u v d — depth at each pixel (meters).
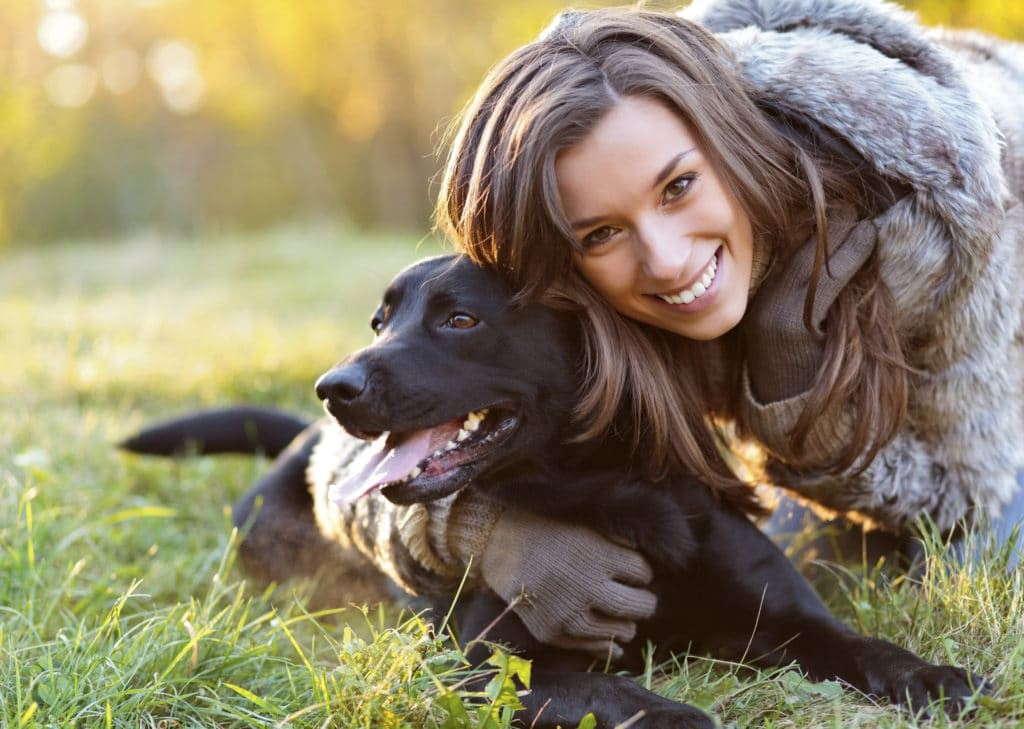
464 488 2.40
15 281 11.14
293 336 6.21
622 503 2.37
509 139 2.21
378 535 2.54
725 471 2.55
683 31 2.35
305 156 25.84
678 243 2.21
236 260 10.96
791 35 2.54
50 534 3.12
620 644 2.44
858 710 2.09
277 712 2.08
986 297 2.44
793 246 2.40
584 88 2.17
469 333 2.30
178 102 25.94
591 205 2.19
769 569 2.46
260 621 2.46
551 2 16.31
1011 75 3.08
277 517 3.31
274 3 21.17
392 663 2.08
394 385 2.23
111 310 7.84
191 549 3.35
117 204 24.95
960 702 1.99
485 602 2.41
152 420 4.68
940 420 2.57
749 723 2.12
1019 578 2.28
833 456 2.54
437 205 2.47
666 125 2.18
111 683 2.18
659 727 2.03
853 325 2.39
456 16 20.77
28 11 22.34
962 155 2.35
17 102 22.36
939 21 5.53
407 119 22.48
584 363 2.38
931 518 2.65
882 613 2.48
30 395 4.95
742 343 2.54
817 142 2.43
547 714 2.17
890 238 2.41
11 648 2.32
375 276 8.98
